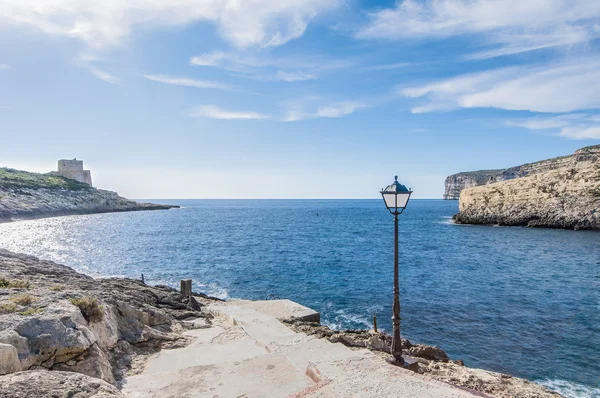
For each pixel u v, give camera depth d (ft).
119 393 13.51
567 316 70.49
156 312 35.76
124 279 58.65
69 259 136.56
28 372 13.60
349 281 100.63
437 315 71.20
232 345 31.14
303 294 86.99
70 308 23.77
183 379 23.53
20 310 22.65
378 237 211.82
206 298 59.82
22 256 61.11
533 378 46.42
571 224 238.89
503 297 84.28
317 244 179.83
